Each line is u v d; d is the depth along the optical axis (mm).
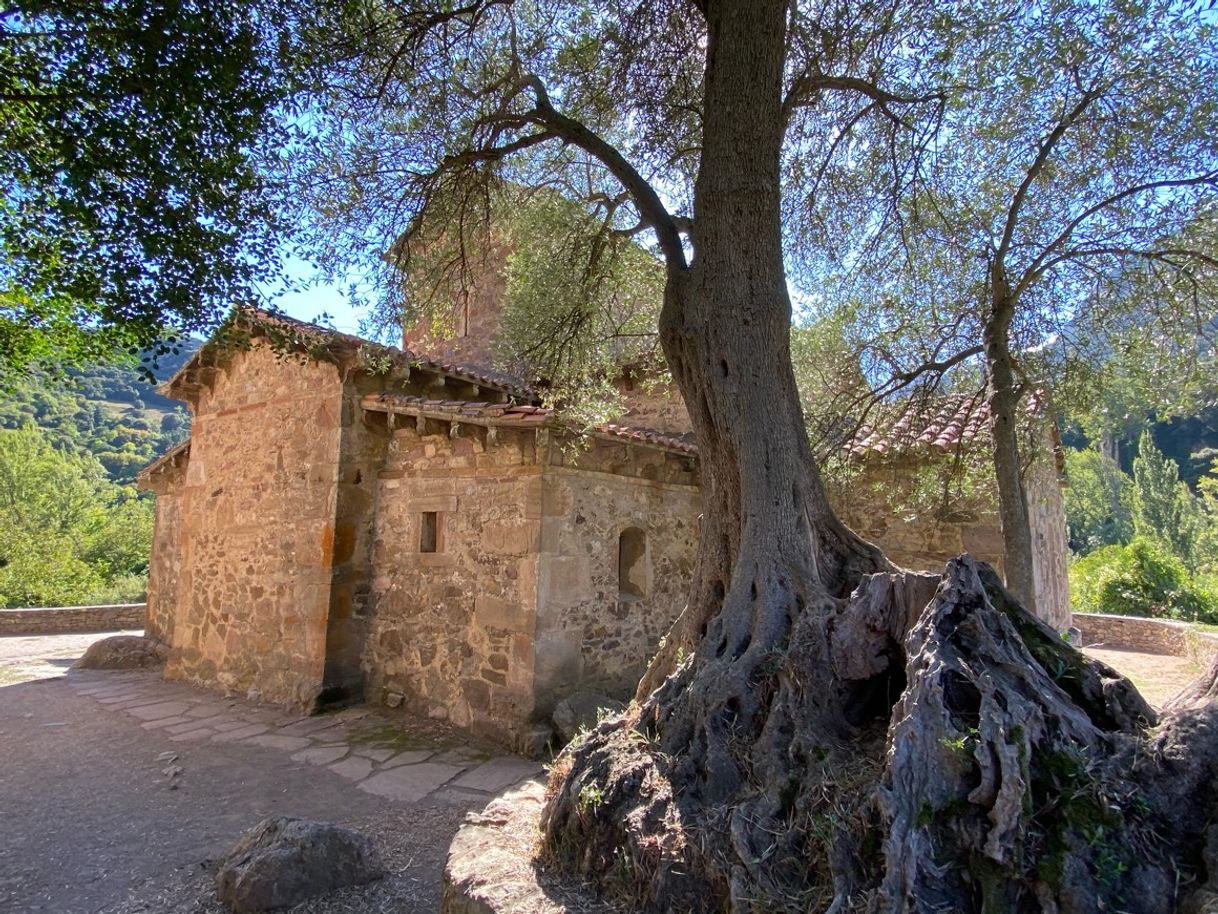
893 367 6387
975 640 2340
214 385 10148
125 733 6973
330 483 7859
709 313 3725
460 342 12180
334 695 7543
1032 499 8727
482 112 5598
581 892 2588
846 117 5980
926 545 8086
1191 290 5109
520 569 6590
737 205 3707
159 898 3742
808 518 3590
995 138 5496
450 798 5164
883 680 2842
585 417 6367
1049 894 1789
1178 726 2033
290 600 8078
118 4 3506
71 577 23234
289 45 4227
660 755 2910
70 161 3695
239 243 4371
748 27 3750
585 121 6141
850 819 2146
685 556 8328
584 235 6617
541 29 5828
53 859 4219
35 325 6105
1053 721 2123
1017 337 5965
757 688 2959
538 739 6055
